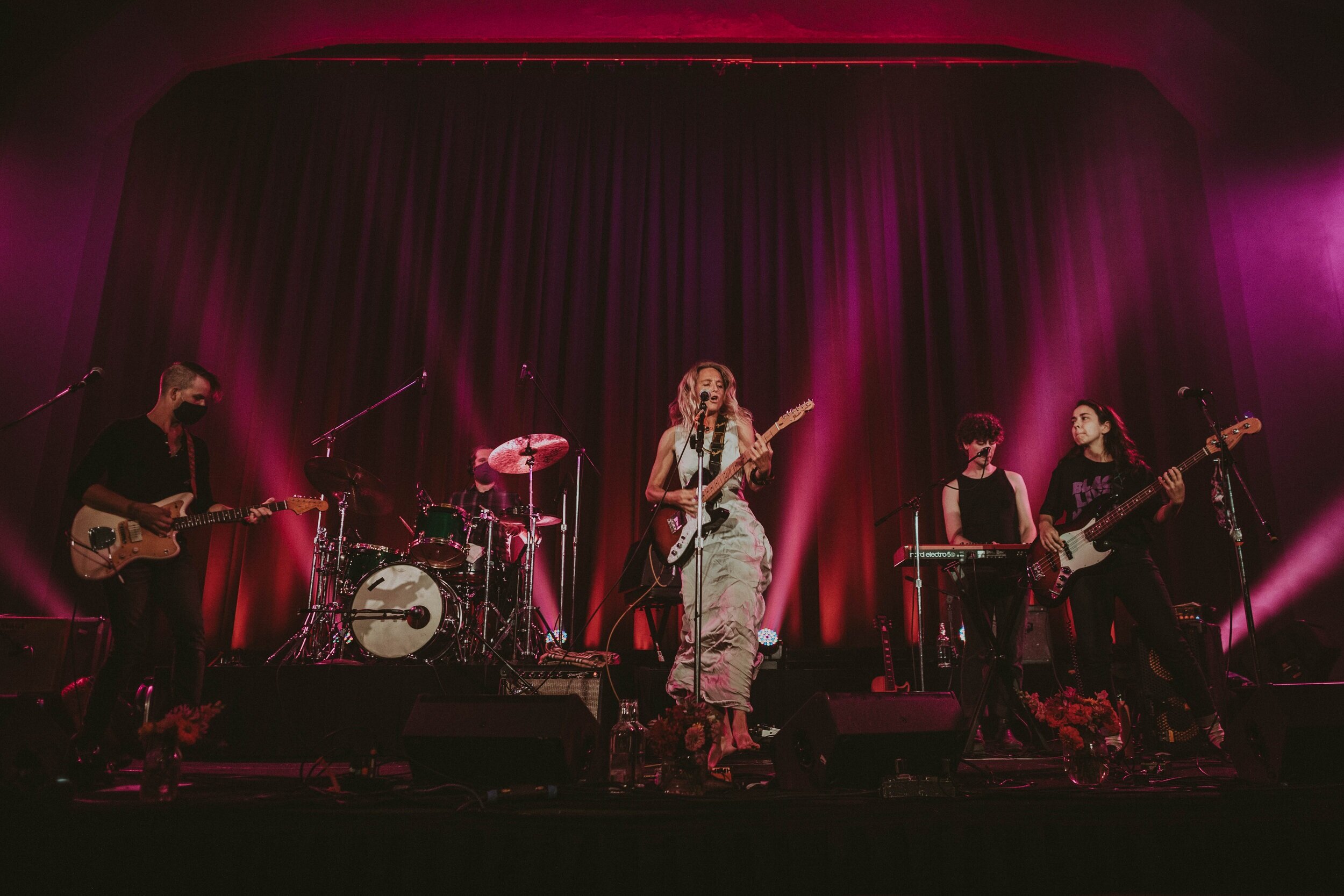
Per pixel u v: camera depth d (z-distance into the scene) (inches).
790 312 272.7
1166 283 260.7
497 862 78.8
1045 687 191.0
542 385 267.3
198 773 136.5
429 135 290.2
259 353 270.7
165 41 225.9
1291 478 206.1
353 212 284.7
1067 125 283.0
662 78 290.4
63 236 218.7
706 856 79.4
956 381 263.1
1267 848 81.5
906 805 85.9
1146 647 146.4
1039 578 137.3
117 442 126.3
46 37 209.8
